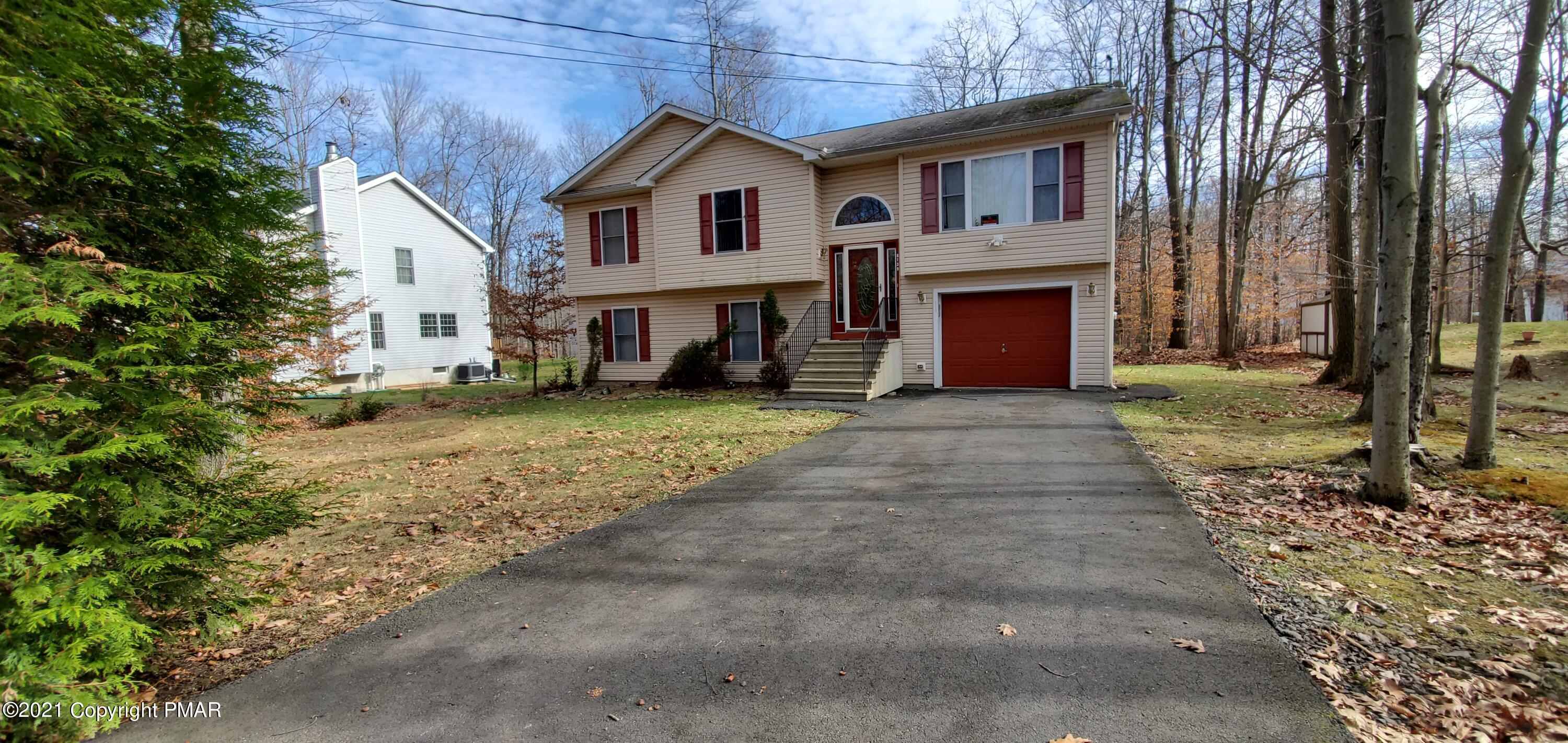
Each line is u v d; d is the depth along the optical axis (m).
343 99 11.88
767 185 15.09
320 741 2.46
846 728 2.42
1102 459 6.74
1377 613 3.24
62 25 2.45
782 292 15.97
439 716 2.60
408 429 12.12
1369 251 11.48
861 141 15.38
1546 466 5.82
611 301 18.06
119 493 2.54
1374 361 5.10
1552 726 2.30
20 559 2.26
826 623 3.29
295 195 3.38
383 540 5.16
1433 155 6.13
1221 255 22.08
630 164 17.50
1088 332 13.13
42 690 2.26
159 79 2.91
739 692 2.70
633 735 2.43
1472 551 4.09
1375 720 2.36
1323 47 9.95
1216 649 2.89
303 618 3.68
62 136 2.51
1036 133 12.99
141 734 2.52
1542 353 15.37
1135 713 2.44
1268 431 8.22
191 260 3.03
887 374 13.61
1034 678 2.71
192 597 2.96
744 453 7.91
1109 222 12.59
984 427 9.03
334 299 15.66
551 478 7.07
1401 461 4.95
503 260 40.00
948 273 13.92
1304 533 4.45
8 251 2.53
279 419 4.57
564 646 3.16
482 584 4.00
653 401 14.64
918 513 5.12
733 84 28.89
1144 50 23.81
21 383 2.51
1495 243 5.51
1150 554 4.06
